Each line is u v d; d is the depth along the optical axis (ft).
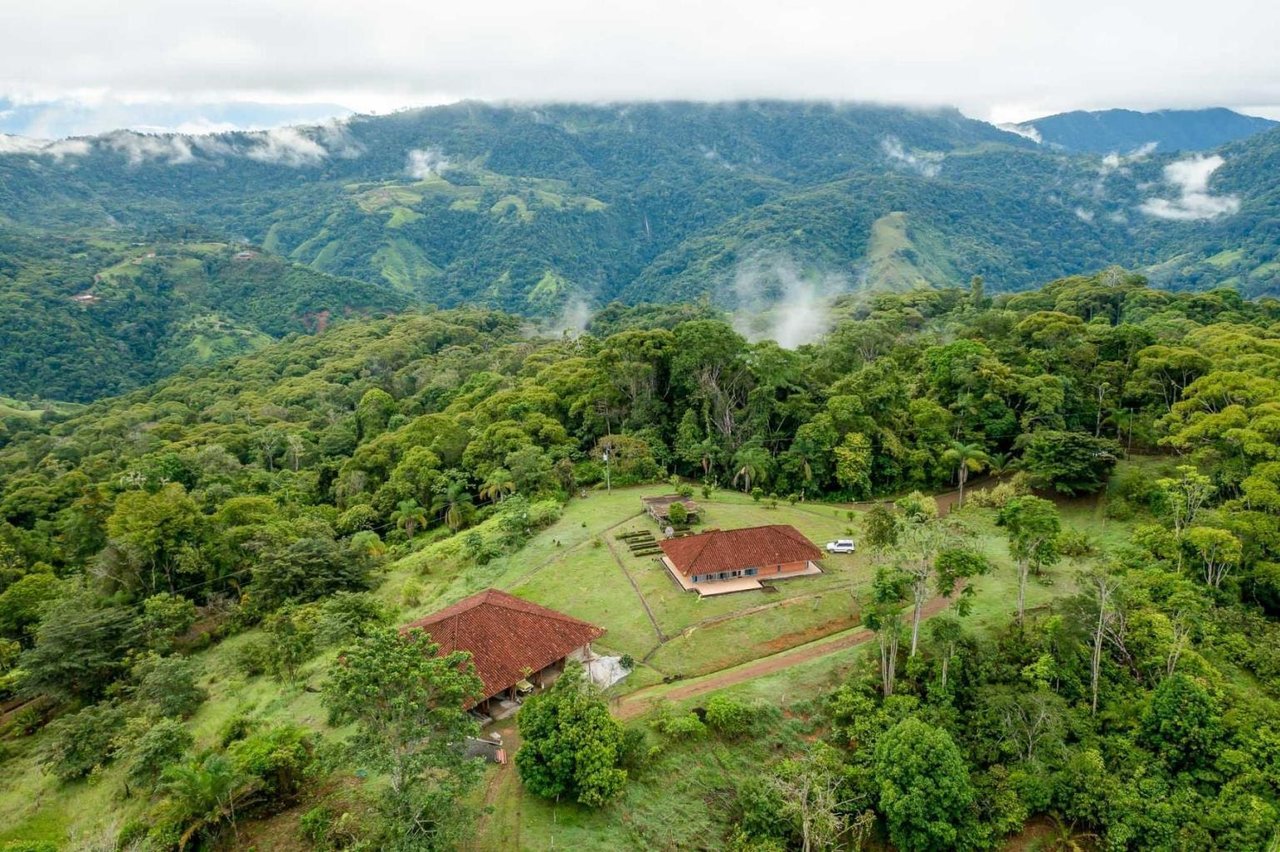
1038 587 201.05
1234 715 148.77
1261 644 170.09
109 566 237.25
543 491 286.46
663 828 131.03
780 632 190.39
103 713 159.63
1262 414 223.30
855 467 281.95
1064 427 284.82
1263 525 192.03
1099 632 162.30
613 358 343.26
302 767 132.46
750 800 138.10
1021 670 166.61
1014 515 180.75
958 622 180.75
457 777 116.06
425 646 124.06
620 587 212.84
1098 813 140.87
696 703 159.94
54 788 152.25
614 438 315.78
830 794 130.82
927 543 167.12
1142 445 284.61
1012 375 302.86
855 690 163.12
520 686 157.58
